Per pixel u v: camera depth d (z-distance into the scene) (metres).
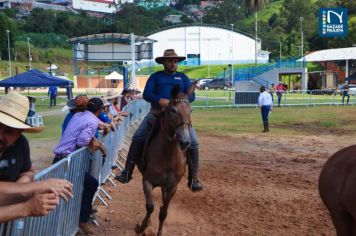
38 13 137.00
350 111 32.47
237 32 106.62
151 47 52.47
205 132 21.09
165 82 7.39
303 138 19.17
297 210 8.61
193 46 106.38
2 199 3.23
